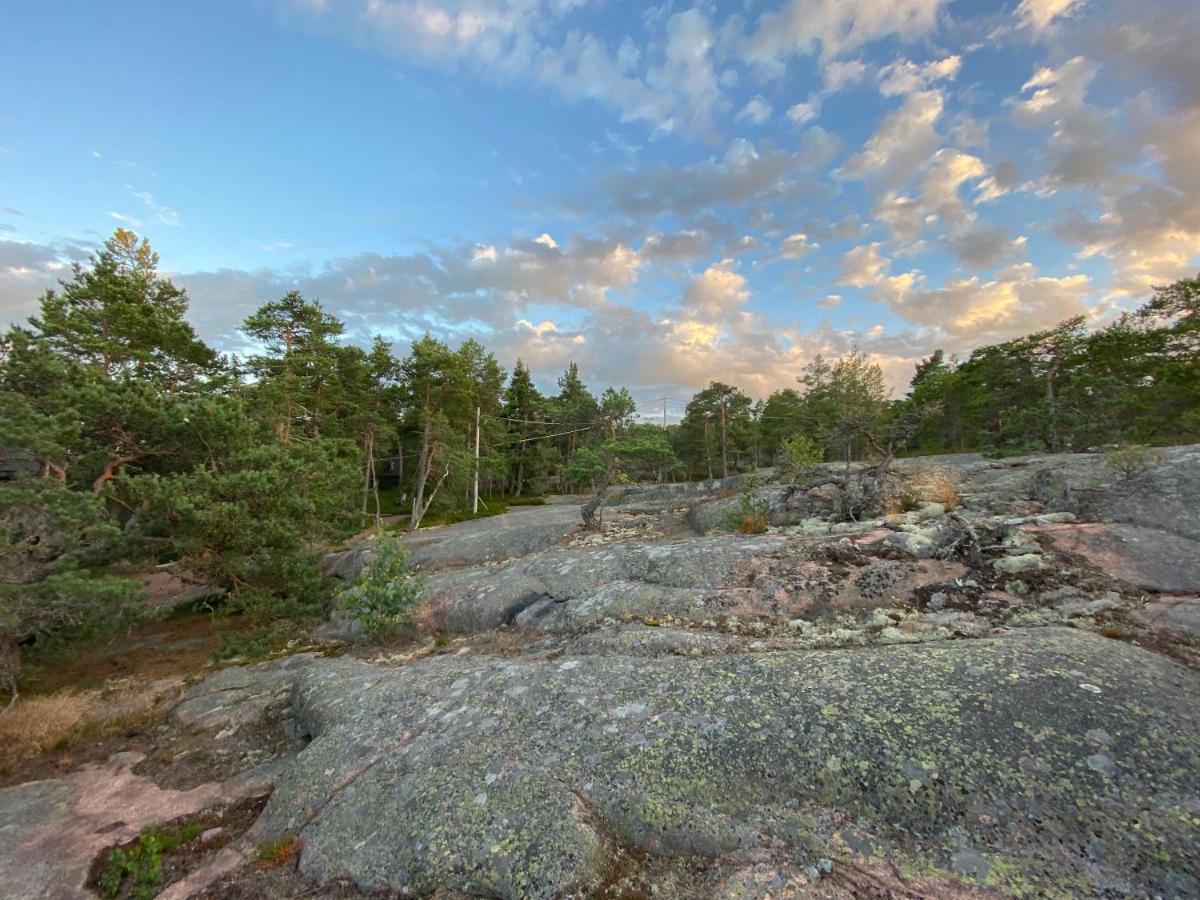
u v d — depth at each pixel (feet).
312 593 44.83
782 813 11.26
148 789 18.76
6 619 27.32
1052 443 71.31
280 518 43.24
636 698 15.92
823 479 40.52
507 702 17.11
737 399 168.04
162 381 72.69
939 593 21.77
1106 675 13.14
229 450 50.16
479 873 11.26
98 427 45.68
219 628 45.88
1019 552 23.07
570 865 10.94
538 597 30.83
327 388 97.60
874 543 26.91
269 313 92.73
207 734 23.09
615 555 33.22
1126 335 87.66
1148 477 28.66
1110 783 10.37
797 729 13.15
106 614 32.32
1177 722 11.51
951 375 132.26
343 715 19.33
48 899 13.25
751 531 36.65
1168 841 9.21
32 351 42.55
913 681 14.06
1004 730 11.89
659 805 11.92
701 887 10.14
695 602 24.72
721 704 14.74
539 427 185.47
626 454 85.25
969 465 53.62
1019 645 15.01
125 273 79.77
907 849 10.03
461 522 102.32
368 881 11.87
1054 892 8.84
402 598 32.07
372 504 134.92
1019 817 10.12
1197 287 78.33
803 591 23.59
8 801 18.21
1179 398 79.66
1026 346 94.38
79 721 25.85
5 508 29.01
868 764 11.82
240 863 13.60
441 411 110.01
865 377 132.26
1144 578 20.29
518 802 12.66
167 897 12.75
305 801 15.16
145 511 43.11
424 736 16.31
